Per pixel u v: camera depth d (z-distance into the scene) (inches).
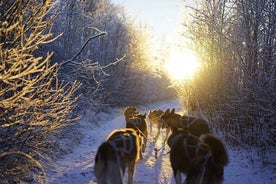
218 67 616.4
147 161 414.3
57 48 746.2
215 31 511.5
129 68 1606.8
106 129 782.5
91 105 791.7
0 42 219.1
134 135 265.7
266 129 409.7
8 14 212.2
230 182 327.9
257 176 344.5
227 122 547.5
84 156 437.1
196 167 210.5
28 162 275.9
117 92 1439.5
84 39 989.2
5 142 245.6
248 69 472.4
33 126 269.3
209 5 610.5
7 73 197.8
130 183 265.6
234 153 458.6
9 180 263.1
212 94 629.6
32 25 230.8
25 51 242.5
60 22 762.2
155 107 1782.7
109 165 216.7
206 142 207.6
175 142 247.9
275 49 428.1
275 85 418.9
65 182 307.0
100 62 1354.6
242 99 483.5
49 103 253.6
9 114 249.6
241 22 487.5
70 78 618.5
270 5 430.0
